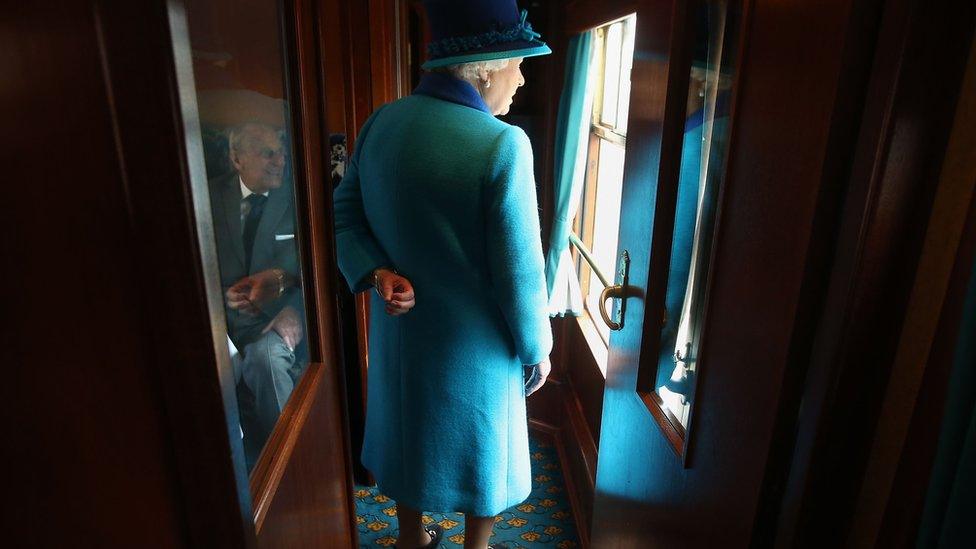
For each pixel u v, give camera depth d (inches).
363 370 81.1
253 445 26.2
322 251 37.8
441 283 50.2
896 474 22.2
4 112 16.0
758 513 27.8
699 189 40.6
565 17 82.3
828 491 25.5
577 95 76.4
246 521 21.8
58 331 18.1
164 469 20.1
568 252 84.5
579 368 91.0
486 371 52.7
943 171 20.6
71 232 17.2
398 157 47.9
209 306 18.3
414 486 57.3
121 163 16.4
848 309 22.4
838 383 23.4
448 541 77.5
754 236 28.3
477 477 56.2
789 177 25.2
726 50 36.2
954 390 18.5
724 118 37.1
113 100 15.9
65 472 19.6
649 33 41.6
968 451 18.0
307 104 33.9
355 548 49.0
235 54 23.4
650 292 41.4
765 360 27.0
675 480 38.6
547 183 92.3
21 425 18.6
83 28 15.4
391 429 57.4
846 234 22.4
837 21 21.8
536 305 50.0
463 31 47.0
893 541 22.6
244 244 24.8
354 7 69.1
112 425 19.3
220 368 19.2
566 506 85.0
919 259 21.6
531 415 101.3
